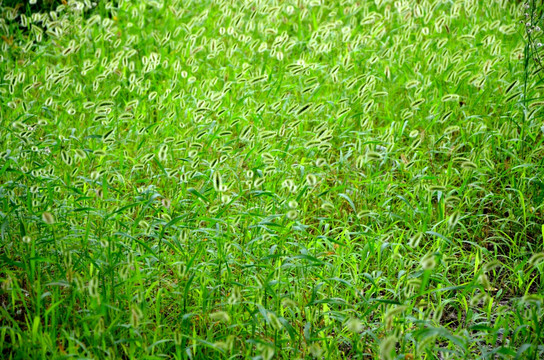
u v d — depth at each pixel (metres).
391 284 3.62
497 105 5.16
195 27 7.46
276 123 5.38
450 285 3.50
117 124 5.01
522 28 6.38
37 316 2.74
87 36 7.00
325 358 2.95
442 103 5.39
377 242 3.69
